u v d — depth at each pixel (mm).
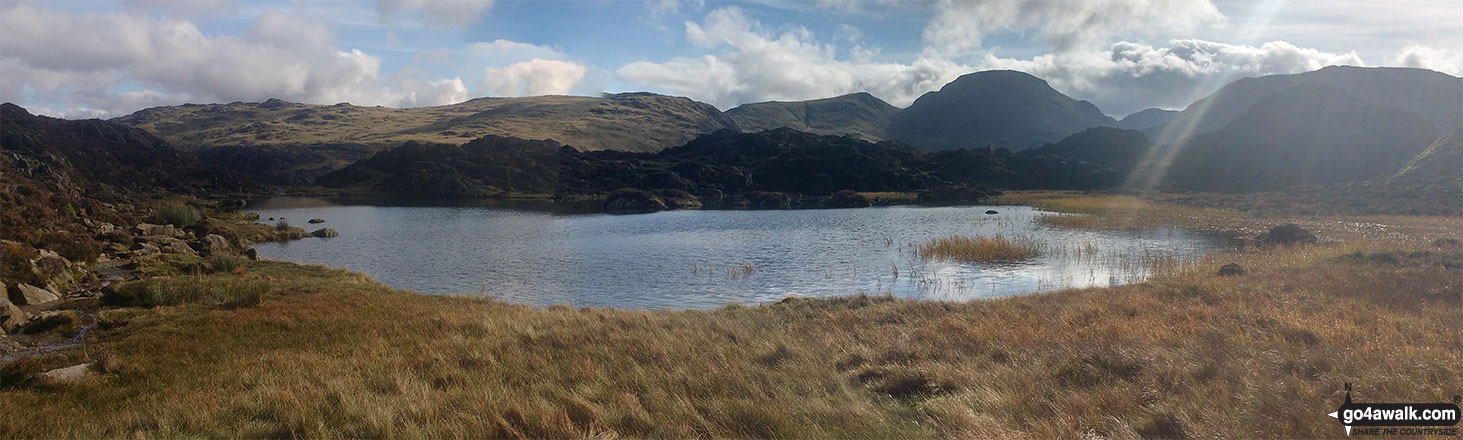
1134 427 8164
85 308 19297
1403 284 18641
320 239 58094
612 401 9898
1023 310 18938
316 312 18953
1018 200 100250
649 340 14820
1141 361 11156
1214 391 9336
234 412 9523
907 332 15836
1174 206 78188
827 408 9367
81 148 116438
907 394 10445
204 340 15234
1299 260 28078
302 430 8828
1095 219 61812
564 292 31766
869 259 40688
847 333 16188
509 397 10055
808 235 56812
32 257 22859
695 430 8719
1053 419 8477
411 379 11383
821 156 145000
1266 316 14883
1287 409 8383
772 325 18125
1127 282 28359
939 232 56781
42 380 11445
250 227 62500
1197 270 28688
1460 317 14141
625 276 36281
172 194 114312
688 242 53062
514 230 66125
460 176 138375
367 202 118188
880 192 127188
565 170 151125
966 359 12359
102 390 11234
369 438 8461
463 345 14594
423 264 42094
